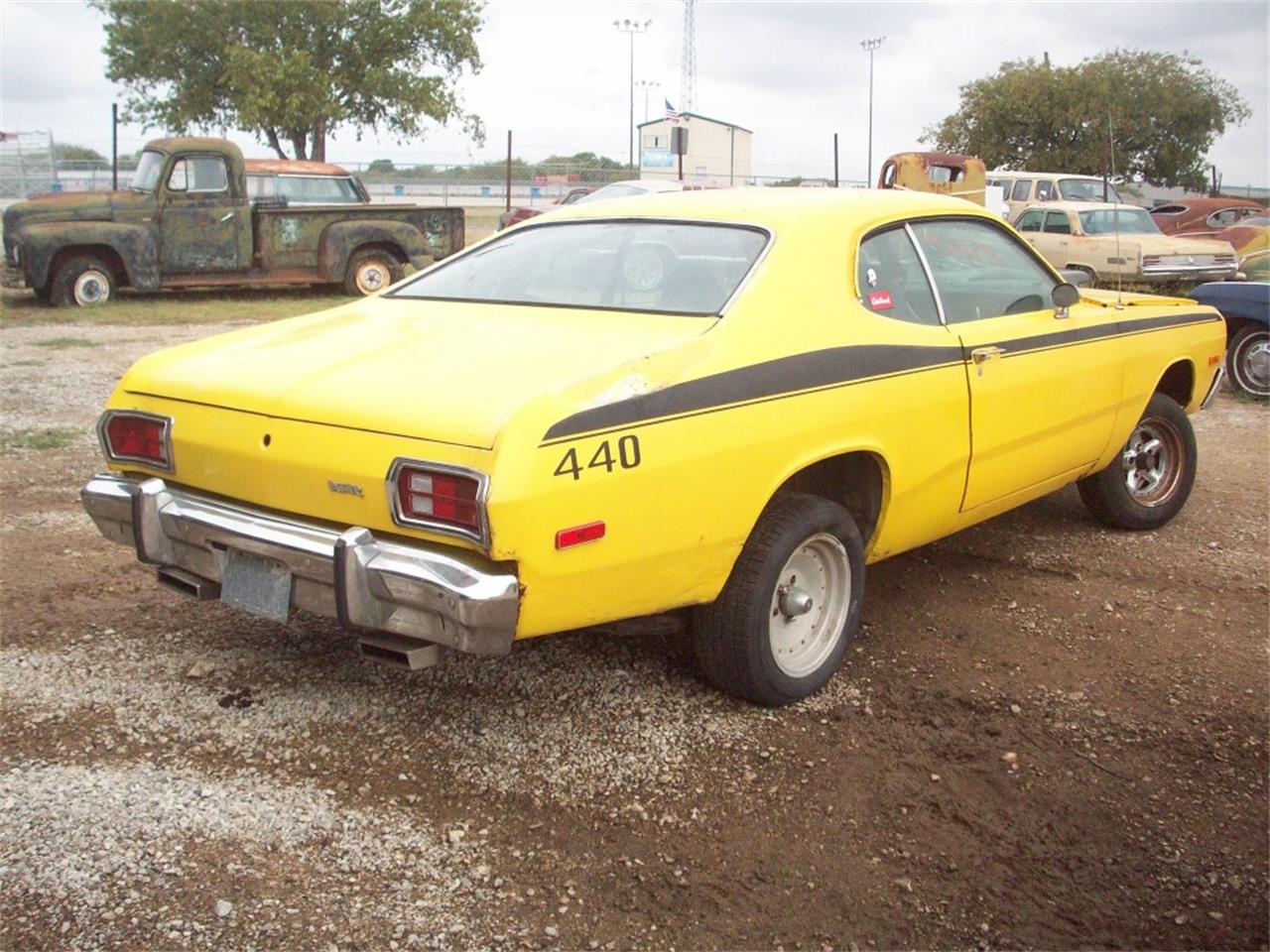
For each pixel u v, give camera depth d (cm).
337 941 256
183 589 350
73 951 249
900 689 386
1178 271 1510
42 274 1426
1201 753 350
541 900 273
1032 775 334
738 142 4656
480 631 282
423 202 3347
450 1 2905
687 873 285
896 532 402
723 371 328
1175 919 276
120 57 2808
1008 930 270
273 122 2783
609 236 404
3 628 410
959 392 405
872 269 395
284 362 343
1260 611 461
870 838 302
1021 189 1978
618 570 306
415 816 304
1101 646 425
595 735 348
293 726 347
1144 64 2780
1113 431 504
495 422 282
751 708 368
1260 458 731
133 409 355
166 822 295
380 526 297
